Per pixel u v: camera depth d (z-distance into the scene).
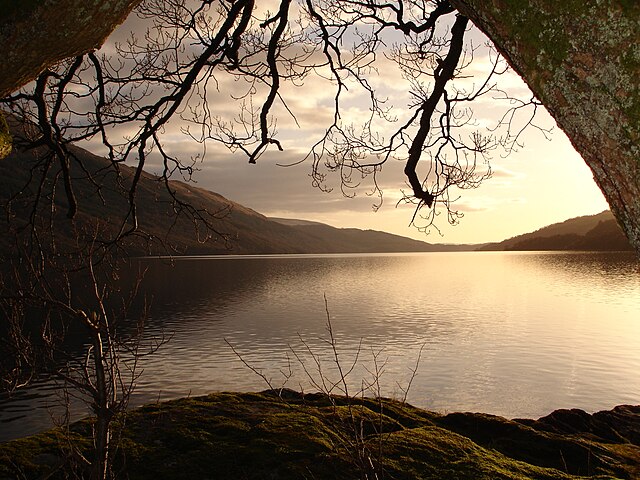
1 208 4.38
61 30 1.52
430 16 4.59
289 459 5.99
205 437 6.60
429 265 196.00
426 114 4.48
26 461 5.80
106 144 4.46
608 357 34.72
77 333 33.69
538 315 58.22
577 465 7.26
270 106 4.43
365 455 3.78
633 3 1.12
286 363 32.94
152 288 87.31
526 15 1.26
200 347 38.41
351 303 72.12
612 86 1.15
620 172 1.19
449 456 6.17
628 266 140.38
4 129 2.04
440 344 40.09
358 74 5.73
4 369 3.77
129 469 5.93
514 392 25.81
